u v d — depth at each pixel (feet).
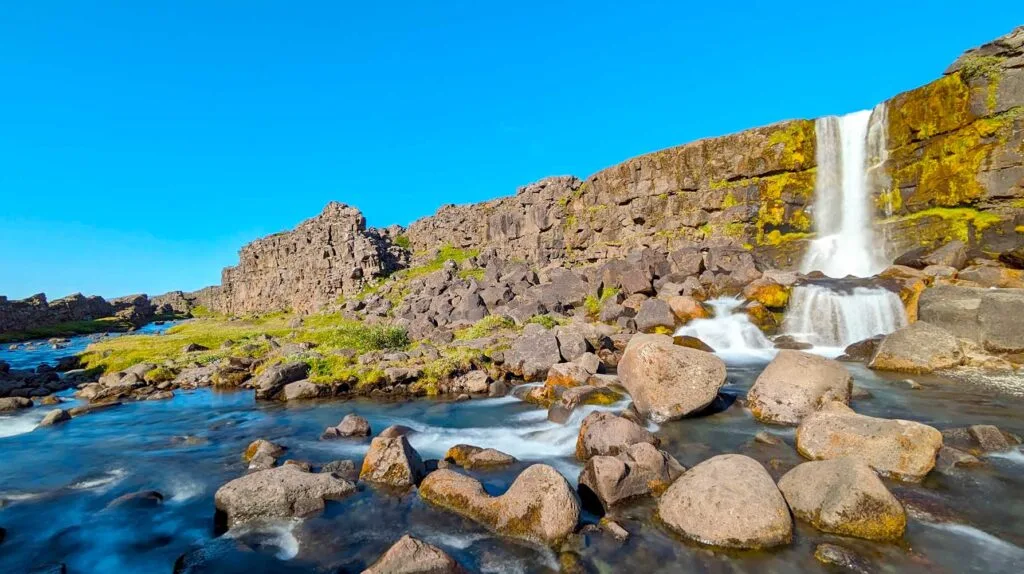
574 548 24.76
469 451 39.01
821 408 40.16
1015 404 43.57
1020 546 23.15
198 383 79.82
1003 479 29.27
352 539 27.27
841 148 107.65
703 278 100.27
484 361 75.87
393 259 183.62
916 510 26.09
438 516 29.27
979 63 87.30
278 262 211.00
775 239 112.98
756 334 78.89
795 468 28.09
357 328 113.09
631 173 138.00
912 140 96.32
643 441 35.63
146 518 31.30
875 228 100.37
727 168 121.39
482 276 144.97
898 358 57.47
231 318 203.31
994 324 58.39
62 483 37.68
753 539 23.57
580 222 152.35
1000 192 83.51
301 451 43.65
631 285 102.63
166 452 45.29
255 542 27.55
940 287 66.03
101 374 90.53
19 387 81.51
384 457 34.91
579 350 70.90
